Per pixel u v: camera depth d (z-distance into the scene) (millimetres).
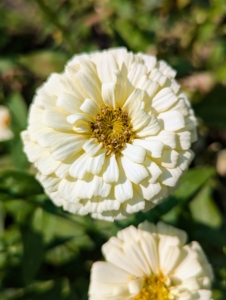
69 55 288
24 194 219
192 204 253
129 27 307
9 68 311
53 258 258
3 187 216
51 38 357
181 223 233
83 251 260
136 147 159
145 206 169
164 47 324
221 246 238
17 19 347
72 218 233
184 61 281
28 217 227
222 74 285
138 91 163
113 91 165
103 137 167
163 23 317
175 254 171
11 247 244
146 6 313
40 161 165
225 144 306
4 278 248
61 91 169
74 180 164
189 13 314
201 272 170
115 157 167
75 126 165
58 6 333
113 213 167
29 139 173
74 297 247
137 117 162
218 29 317
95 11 334
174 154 161
